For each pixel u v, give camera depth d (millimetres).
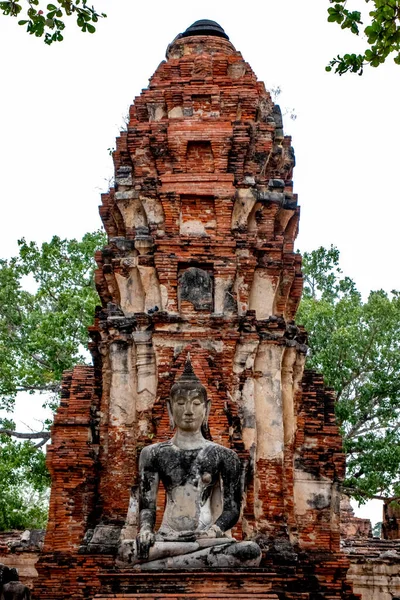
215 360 23062
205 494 18953
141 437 22750
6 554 30688
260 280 24453
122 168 25438
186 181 24719
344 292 50094
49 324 41375
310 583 22938
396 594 29781
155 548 18000
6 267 45188
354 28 18734
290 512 23125
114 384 23688
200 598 17375
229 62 27016
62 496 23281
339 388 42156
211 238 24109
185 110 25891
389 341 42406
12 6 18922
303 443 24312
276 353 23781
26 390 42062
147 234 24562
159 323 23359
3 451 37656
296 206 25797
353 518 40188
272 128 25750
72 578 22219
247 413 22969
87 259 45500
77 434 23906
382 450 39906
